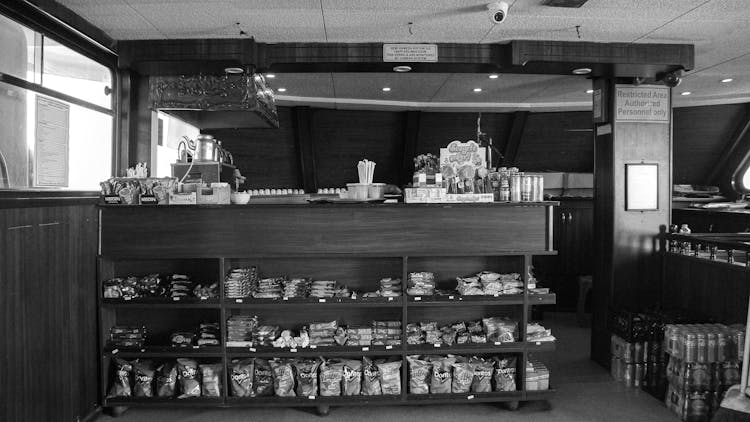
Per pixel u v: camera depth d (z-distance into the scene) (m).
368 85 6.36
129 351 3.93
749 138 7.36
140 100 4.75
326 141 7.73
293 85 6.34
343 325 4.27
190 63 4.39
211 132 7.05
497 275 4.10
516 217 4.03
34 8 3.27
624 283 4.98
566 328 6.59
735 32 4.26
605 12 3.78
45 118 3.51
